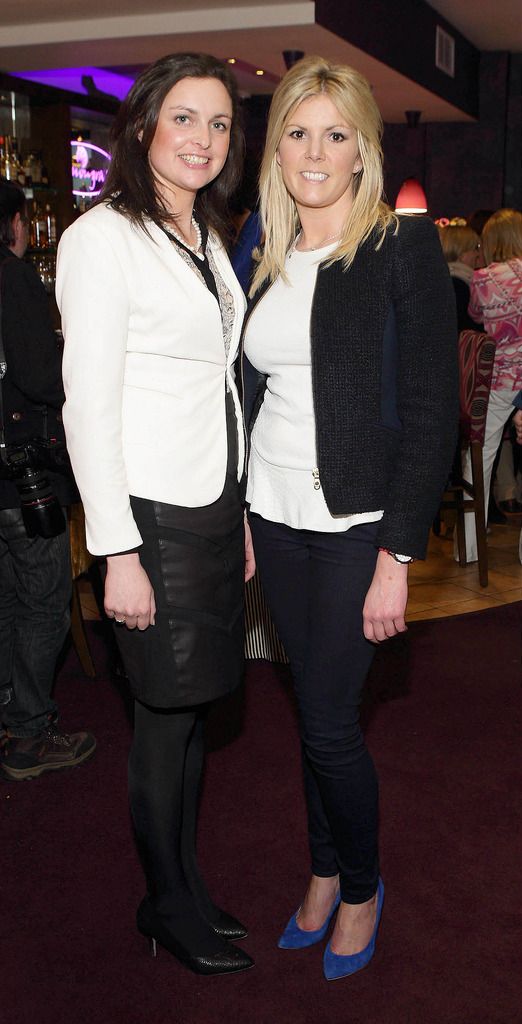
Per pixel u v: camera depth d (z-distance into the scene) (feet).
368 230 5.51
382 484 5.59
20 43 19.63
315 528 5.69
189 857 6.66
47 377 7.90
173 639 5.76
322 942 6.72
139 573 5.59
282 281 5.82
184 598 5.74
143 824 6.24
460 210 34.40
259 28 18.69
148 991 6.31
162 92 5.40
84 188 21.90
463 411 14.26
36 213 20.68
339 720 5.89
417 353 5.40
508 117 33.86
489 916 6.97
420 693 10.77
